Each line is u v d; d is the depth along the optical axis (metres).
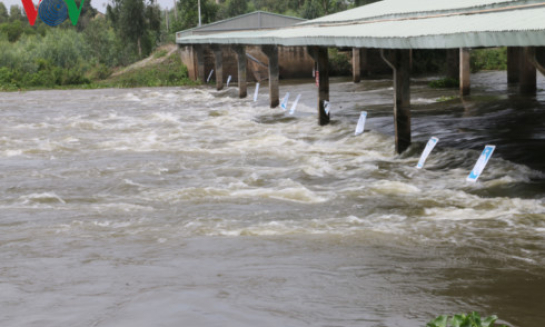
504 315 5.92
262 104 30.53
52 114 29.34
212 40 37.50
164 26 82.62
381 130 19.06
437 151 14.90
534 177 12.37
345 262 7.65
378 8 20.42
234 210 10.95
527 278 6.96
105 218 10.55
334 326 5.64
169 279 7.05
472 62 42.06
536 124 18.20
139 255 8.17
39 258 8.15
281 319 5.79
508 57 31.06
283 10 83.06
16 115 29.17
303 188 12.20
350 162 14.78
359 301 6.29
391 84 38.09
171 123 24.19
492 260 7.64
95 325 5.72
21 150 18.41
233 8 74.44
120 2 65.12
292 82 44.81
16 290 6.81
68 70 55.06
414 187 11.98
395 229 9.26
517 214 9.82
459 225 9.37
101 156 17.44
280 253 8.12
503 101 24.14
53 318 5.93
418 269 7.34
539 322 5.74
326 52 20.33
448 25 12.01
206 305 6.15
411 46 11.60
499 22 10.47
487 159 12.05
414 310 6.05
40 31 81.12
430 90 32.12
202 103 33.12
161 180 13.86
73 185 13.58
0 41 64.12
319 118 20.55
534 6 11.28
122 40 63.44
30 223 10.35
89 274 7.34
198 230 9.54
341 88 36.81
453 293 6.52
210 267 7.53
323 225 9.66
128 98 37.72
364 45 14.00
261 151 16.92
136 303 6.23
